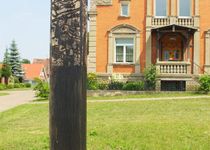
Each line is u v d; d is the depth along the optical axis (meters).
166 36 30.39
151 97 24.42
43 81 28.81
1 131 11.93
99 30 30.23
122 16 30.16
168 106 18.81
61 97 3.31
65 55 3.33
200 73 29.56
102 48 30.19
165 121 13.20
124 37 30.16
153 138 9.84
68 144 3.29
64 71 3.32
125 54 30.14
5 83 68.31
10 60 92.00
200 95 25.16
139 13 30.19
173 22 29.88
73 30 3.33
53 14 3.37
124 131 10.89
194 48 29.78
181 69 29.17
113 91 27.00
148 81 28.73
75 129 3.29
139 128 11.43
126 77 29.78
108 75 29.84
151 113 16.12
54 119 3.31
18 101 27.25
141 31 30.09
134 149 8.60
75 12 3.33
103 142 9.30
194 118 14.09
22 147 8.98
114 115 15.63
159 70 28.98
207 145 9.02
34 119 15.17
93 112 16.84
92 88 27.58
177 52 30.45
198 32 29.89
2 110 20.00
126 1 30.17
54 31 3.36
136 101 21.83
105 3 30.17
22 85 74.88
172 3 30.02
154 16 30.09
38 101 26.09
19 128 12.61
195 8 30.00
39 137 10.28
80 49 3.33
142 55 30.05
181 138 9.87
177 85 29.11
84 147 3.34
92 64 30.06
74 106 3.30
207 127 11.60
